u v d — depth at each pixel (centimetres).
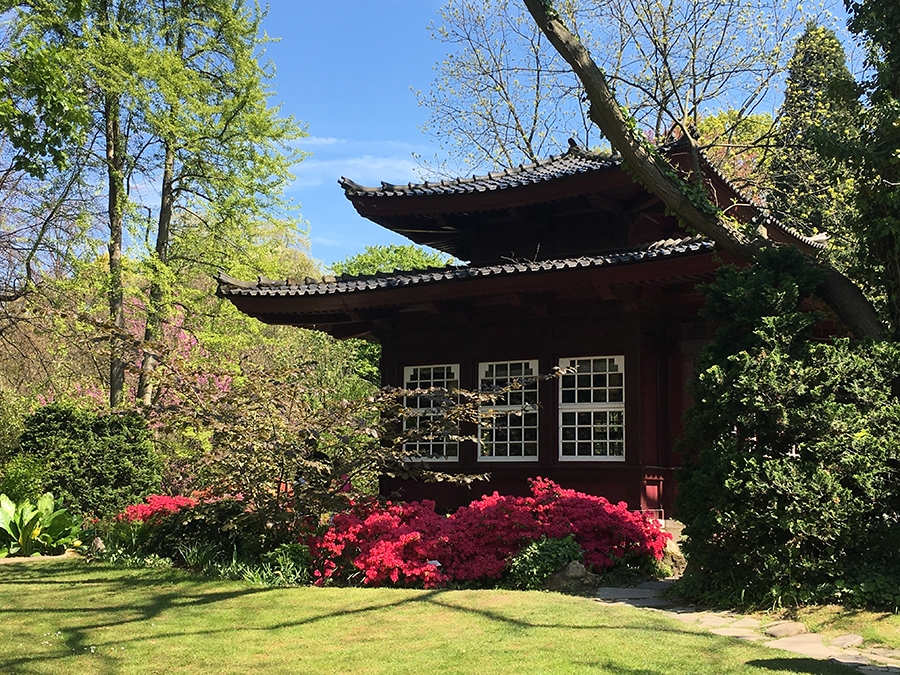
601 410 1145
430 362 1295
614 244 1265
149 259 1833
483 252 1380
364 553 838
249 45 2027
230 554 912
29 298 1931
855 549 700
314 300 1225
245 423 857
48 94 1104
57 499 1251
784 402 721
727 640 566
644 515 999
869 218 877
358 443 923
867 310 864
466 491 1234
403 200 1298
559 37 950
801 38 2170
